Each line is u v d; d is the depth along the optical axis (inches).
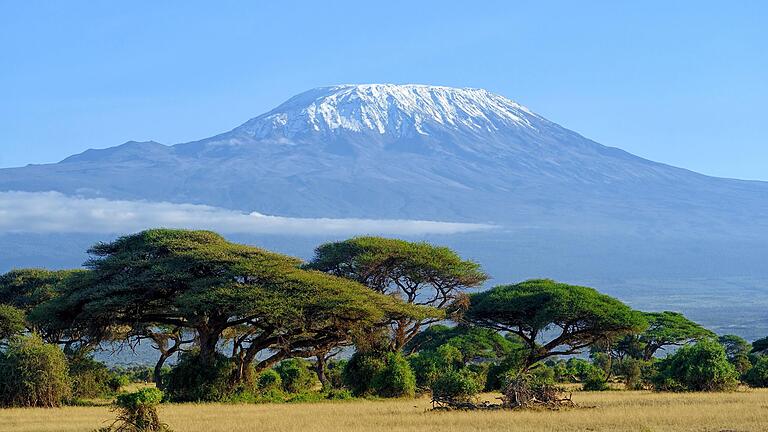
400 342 2918.3
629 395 2354.8
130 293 2472.9
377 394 2511.1
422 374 2760.8
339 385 3142.2
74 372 2529.5
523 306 3171.8
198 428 1589.6
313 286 2487.7
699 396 2230.6
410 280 3176.7
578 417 1675.7
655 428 1488.7
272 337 2596.0
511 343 4119.1
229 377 2481.5
